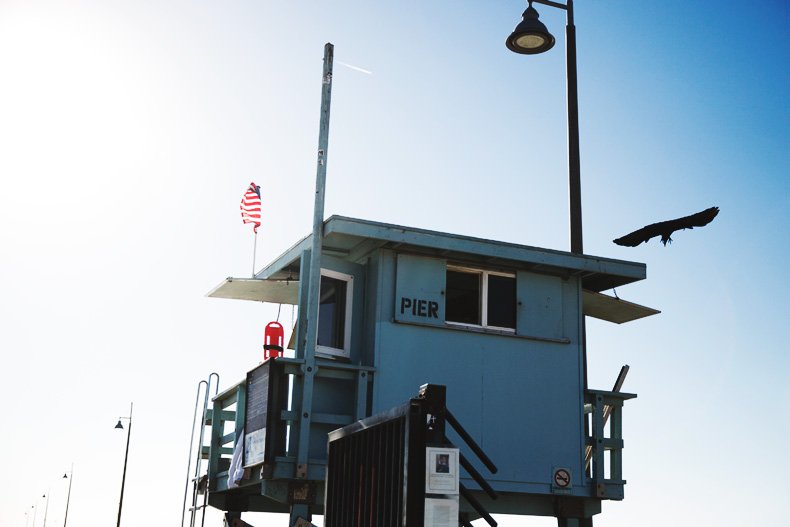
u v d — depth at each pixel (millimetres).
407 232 12633
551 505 13312
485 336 13227
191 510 14156
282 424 11938
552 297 13727
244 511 14469
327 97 12977
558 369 13531
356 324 12984
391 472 6035
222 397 14672
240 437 13102
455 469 5695
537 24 14742
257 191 14844
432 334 12953
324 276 12898
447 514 5605
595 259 13734
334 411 12438
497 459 12883
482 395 13008
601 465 13305
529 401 13234
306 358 12078
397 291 12844
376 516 6305
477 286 13477
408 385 12633
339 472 7406
